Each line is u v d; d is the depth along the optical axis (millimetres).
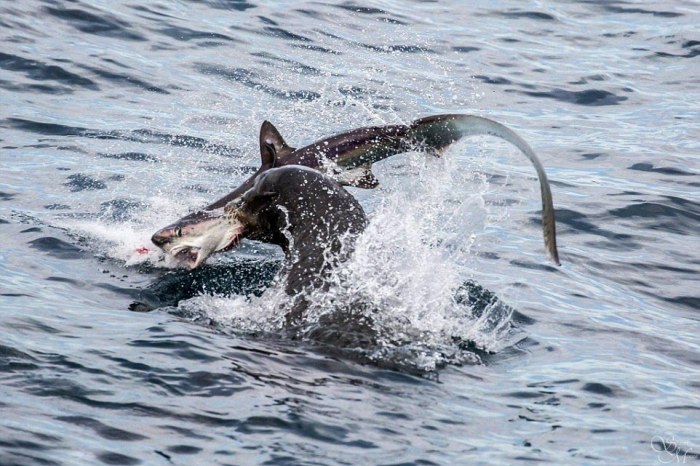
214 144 51094
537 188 48688
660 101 63250
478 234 42125
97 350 27875
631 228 44406
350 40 68250
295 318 30250
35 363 26797
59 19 63750
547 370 29797
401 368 28062
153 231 40000
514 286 36938
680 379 30344
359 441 23875
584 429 26047
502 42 71562
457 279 36188
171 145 50562
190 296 33844
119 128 52062
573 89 64188
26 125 51281
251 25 68188
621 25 76625
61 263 36000
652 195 48031
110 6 66812
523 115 59625
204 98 57156
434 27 72750
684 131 58406
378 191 44312
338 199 32781
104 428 23781
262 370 26938
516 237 42531
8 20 61875
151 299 33406
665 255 41812
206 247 35188
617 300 37031
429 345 29859
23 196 42844
